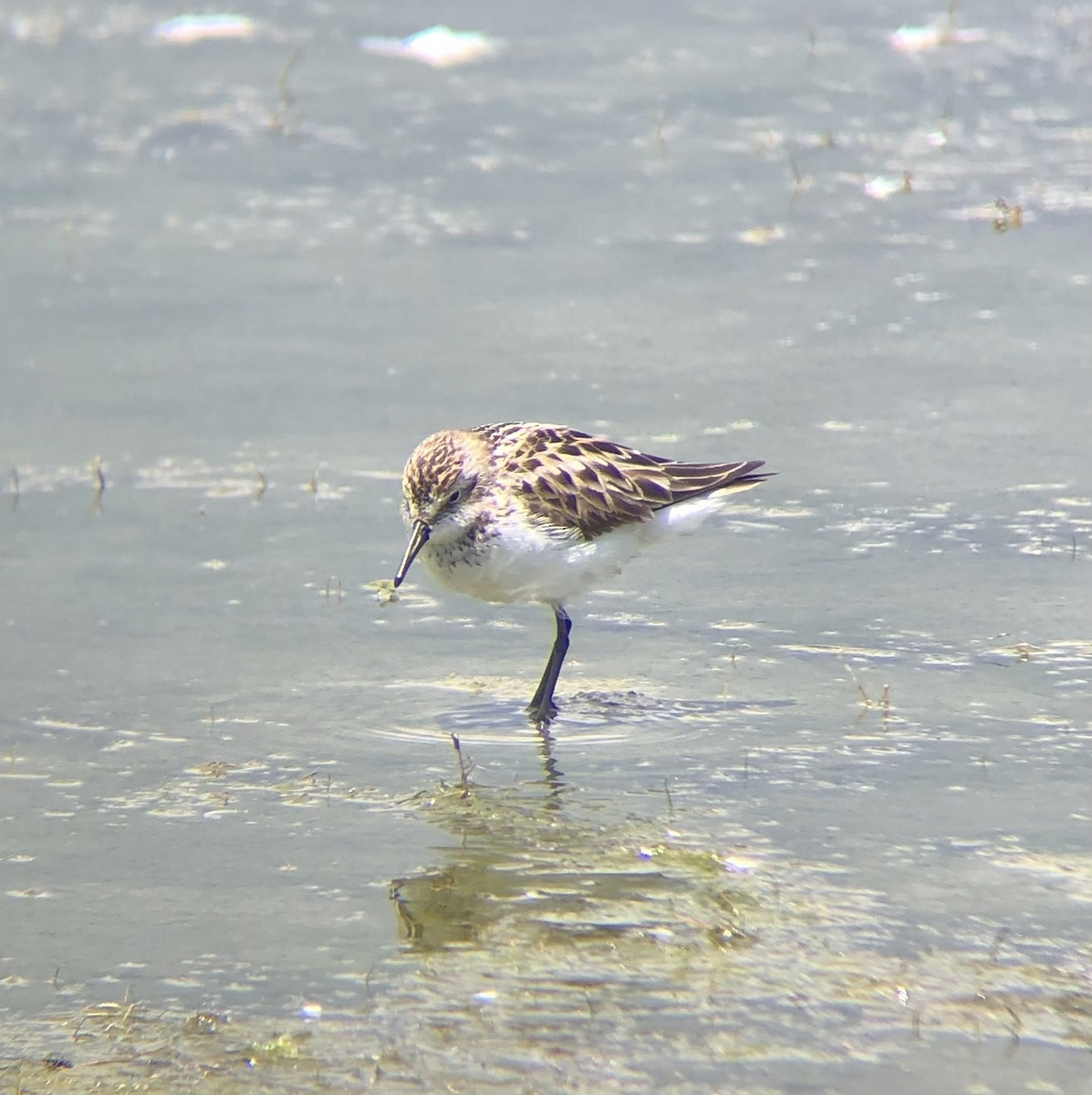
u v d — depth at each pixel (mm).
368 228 22672
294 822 10844
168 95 27578
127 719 12234
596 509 12516
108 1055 8508
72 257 21828
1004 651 12906
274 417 17578
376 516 15609
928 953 9172
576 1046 8492
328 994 9008
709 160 24562
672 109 26469
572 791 11141
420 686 12773
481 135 25688
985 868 10031
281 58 29266
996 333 19219
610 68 28344
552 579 12531
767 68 28078
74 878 10234
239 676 12875
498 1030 8641
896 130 25391
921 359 18688
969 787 11008
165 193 23953
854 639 13227
